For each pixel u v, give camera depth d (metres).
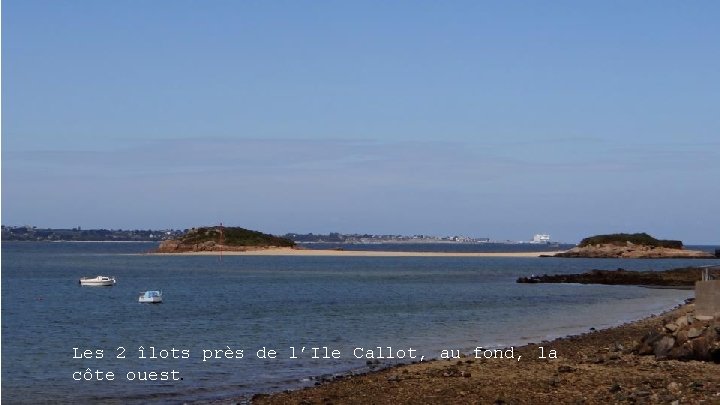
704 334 30.08
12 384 29.38
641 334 41.78
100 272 142.75
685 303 72.19
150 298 72.31
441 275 136.12
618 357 31.03
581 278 113.00
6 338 44.06
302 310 63.28
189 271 150.38
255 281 114.88
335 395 24.98
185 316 58.22
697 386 23.50
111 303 72.69
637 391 22.89
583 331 47.44
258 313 60.56
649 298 79.62
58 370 32.59
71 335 45.59
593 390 23.92
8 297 81.06
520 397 23.28
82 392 27.91
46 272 140.88
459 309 64.44
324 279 121.44
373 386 26.39
